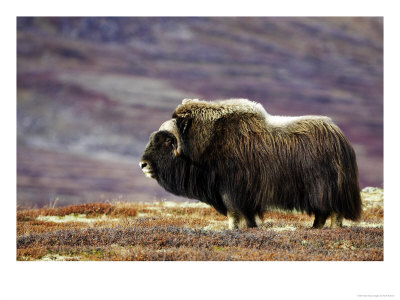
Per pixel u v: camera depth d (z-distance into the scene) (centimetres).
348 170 3378
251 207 3481
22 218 4331
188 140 3494
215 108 3528
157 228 3431
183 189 3606
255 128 3434
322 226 3506
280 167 3366
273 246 3062
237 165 3403
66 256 3064
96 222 4009
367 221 4075
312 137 3378
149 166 3606
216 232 3309
